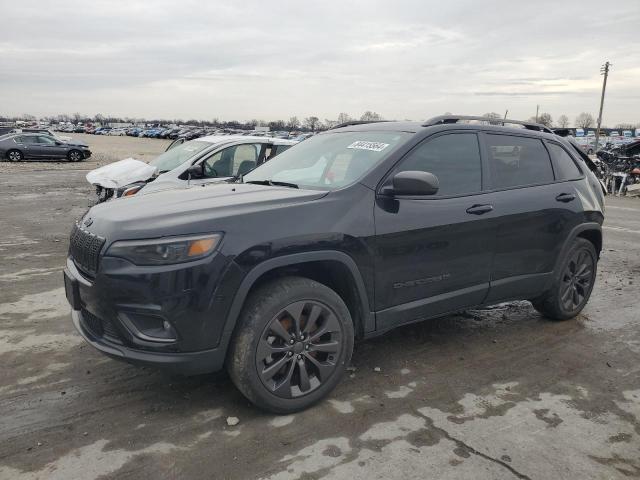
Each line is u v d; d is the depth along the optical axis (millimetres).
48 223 10109
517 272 4414
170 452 2871
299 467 2760
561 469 2785
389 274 3613
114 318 2990
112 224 3102
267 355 3141
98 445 2924
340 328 3402
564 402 3506
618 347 4477
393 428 3145
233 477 2674
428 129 4023
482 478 2697
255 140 8617
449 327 4863
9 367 3865
